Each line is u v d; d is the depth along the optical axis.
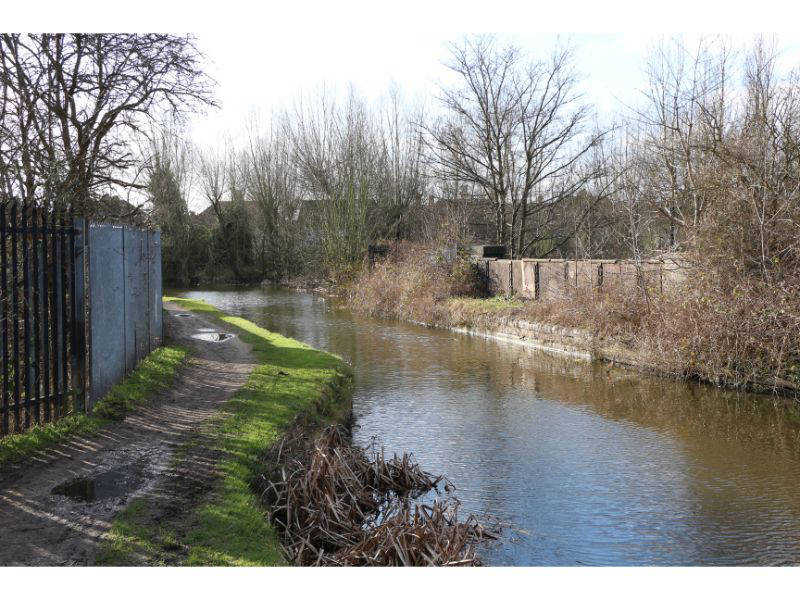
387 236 36.75
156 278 11.91
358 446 8.34
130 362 9.27
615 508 6.67
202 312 21.59
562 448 8.62
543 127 29.12
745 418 10.04
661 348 12.93
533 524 6.26
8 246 6.60
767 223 11.59
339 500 5.99
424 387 12.23
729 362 11.80
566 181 31.14
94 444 6.52
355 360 15.10
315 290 38.69
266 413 7.95
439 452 8.42
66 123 10.32
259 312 26.25
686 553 5.66
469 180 30.22
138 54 10.75
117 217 11.70
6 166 8.95
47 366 6.57
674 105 17.72
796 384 10.91
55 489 5.34
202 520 4.86
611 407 10.76
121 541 4.43
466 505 6.71
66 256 7.01
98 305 7.67
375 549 5.11
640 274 14.44
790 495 7.02
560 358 15.29
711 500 6.88
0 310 5.95
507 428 9.53
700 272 12.34
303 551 5.15
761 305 11.44
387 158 41.09
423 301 22.58
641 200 18.08
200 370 10.77
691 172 15.41
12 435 6.18
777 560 5.53
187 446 6.56
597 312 15.06
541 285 19.45
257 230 46.88
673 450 8.55
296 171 43.81
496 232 32.38
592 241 27.17
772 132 12.27
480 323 19.38
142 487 5.44
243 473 5.89
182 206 43.78
